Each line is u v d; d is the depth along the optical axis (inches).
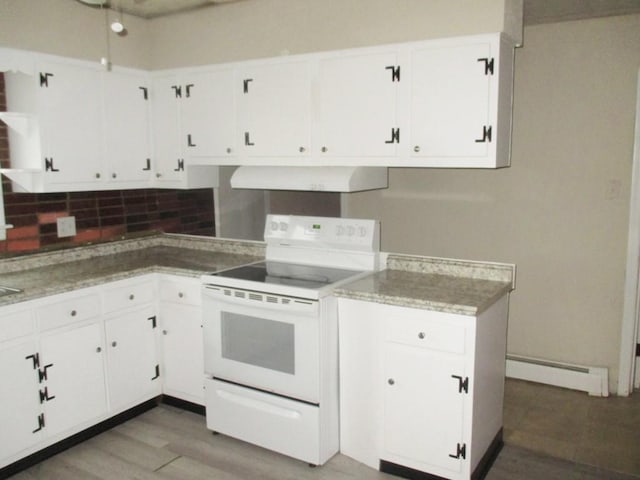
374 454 99.0
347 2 107.6
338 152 112.4
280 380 101.1
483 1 94.1
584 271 135.3
